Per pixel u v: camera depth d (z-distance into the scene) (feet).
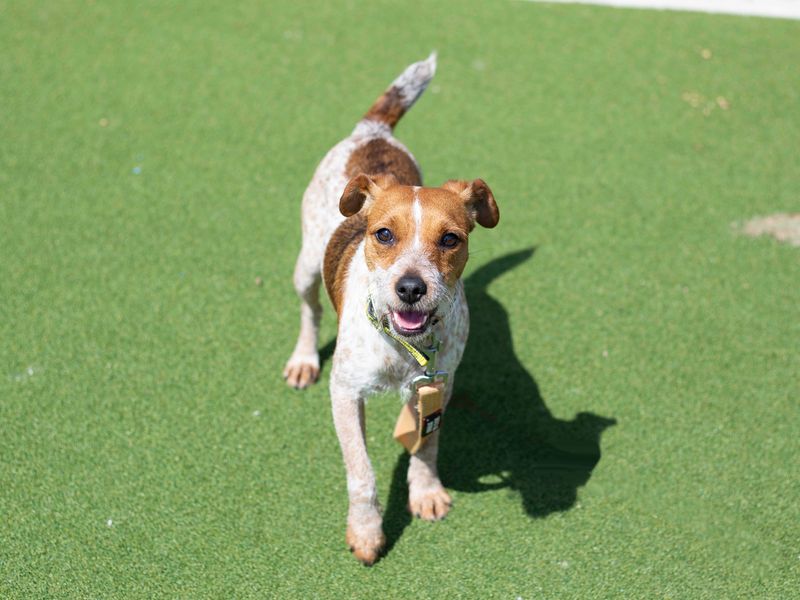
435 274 7.17
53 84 10.29
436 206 7.26
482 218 7.57
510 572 7.61
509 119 10.18
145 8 11.51
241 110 10.13
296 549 7.66
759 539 7.74
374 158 8.10
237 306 8.71
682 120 10.27
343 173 8.09
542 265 9.05
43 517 7.72
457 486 7.93
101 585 7.50
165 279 8.84
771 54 11.26
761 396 8.34
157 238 9.10
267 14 11.50
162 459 7.96
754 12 12.19
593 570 7.62
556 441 8.14
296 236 9.16
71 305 8.66
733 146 10.05
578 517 7.80
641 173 9.77
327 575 7.57
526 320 8.73
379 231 7.29
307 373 8.32
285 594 7.50
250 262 8.97
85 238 9.07
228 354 8.46
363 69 10.61
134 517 7.73
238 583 7.54
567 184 9.64
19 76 10.34
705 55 11.16
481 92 10.44
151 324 8.58
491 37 11.27
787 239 9.29
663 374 8.45
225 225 9.21
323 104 10.23
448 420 8.23
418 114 10.18
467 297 8.85
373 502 7.55
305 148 9.82
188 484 7.87
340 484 7.90
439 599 7.51
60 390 8.23
